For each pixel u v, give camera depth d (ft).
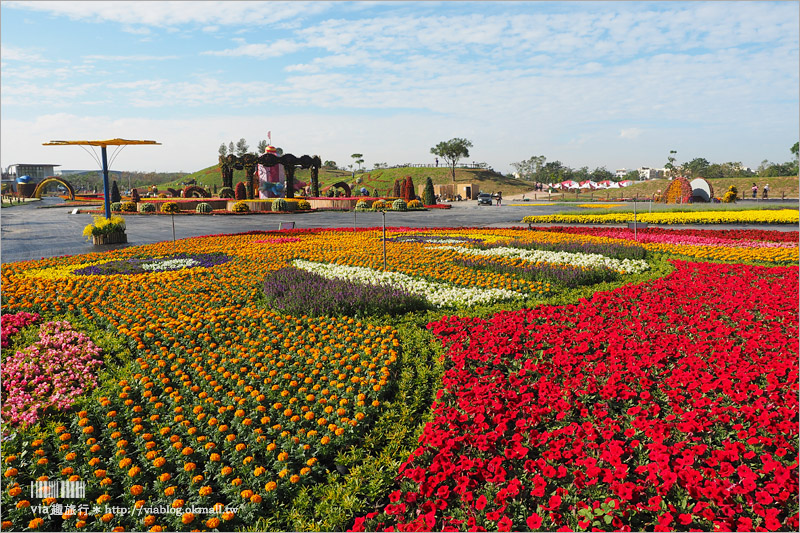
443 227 86.69
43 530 12.57
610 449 13.56
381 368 20.67
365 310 28.68
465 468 13.28
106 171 69.87
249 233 74.33
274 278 36.22
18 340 25.09
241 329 25.80
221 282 37.93
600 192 280.10
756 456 14.20
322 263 47.09
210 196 201.98
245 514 12.76
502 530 11.30
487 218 109.91
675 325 25.40
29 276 39.83
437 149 350.23
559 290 35.04
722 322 25.75
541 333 23.85
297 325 26.66
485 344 22.27
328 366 21.47
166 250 55.93
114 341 24.31
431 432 15.08
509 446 14.75
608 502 11.87
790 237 62.13
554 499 11.86
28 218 118.21
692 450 13.64
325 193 220.02
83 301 31.19
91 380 20.18
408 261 46.78
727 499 12.03
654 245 57.11
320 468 14.66
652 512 12.19
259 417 17.26
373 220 105.91
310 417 16.57
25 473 14.37
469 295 32.60
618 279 39.34
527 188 350.43
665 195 168.96
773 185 238.48
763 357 20.38
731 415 15.89
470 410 16.11
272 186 174.19
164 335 24.64
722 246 55.42
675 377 18.44
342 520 12.44
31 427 16.60
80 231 84.64
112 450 15.33
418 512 12.39
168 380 19.83
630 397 17.63
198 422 16.67
